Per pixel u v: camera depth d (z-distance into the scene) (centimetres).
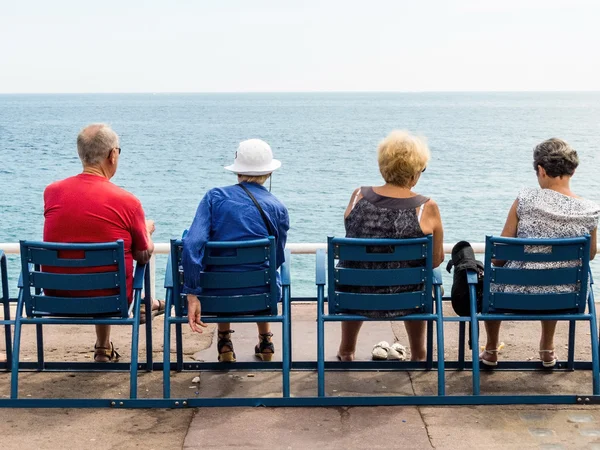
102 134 438
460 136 9762
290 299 462
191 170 5328
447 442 364
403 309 415
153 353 505
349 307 414
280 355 506
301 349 518
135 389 407
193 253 404
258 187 448
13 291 1516
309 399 407
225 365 469
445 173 4916
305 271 1773
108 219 428
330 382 446
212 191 440
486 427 380
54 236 431
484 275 412
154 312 571
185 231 464
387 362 468
